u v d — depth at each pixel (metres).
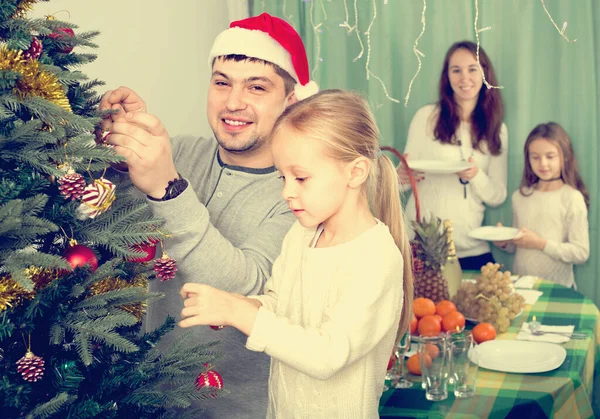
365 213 1.20
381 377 1.23
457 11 3.20
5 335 0.85
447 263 2.14
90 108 1.10
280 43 1.47
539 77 3.17
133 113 1.15
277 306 1.26
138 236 1.00
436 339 1.66
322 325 1.10
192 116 2.82
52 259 0.86
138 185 1.17
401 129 3.35
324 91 1.17
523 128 3.20
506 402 1.62
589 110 3.13
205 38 2.88
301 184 1.12
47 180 0.91
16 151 0.90
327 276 1.17
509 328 2.09
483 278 2.14
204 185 1.53
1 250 0.87
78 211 0.97
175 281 1.44
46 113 0.90
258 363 1.44
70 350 0.96
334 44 3.27
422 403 1.64
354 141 1.12
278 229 1.41
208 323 1.05
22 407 0.88
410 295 1.30
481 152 3.16
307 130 1.10
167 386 1.28
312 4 3.21
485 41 3.20
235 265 1.25
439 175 3.11
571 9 3.09
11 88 0.90
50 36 1.00
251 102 1.43
